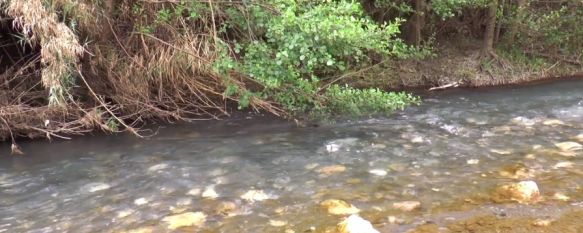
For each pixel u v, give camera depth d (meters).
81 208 3.77
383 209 3.59
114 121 6.04
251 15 5.78
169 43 6.04
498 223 3.30
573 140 5.23
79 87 5.85
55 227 3.46
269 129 5.98
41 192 4.12
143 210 3.70
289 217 3.51
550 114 6.48
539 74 9.96
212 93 6.58
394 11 9.48
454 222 3.34
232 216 3.55
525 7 10.10
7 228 3.46
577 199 3.66
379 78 8.88
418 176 4.25
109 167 4.70
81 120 5.69
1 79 5.76
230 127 6.11
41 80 5.53
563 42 10.65
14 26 5.30
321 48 5.32
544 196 3.73
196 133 5.87
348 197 3.83
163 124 6.28
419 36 9.63
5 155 5.14
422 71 9.38
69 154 5.13
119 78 6.11
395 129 5.82
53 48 4.89
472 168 4.42
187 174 4.45
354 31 5.23
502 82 9.49
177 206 3.75
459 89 8.87
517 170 4.31
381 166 4.52
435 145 5.15
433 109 6.91
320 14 5.32
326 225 3.37
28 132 5.68
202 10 5.93
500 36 10.73
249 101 6.21
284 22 5.29
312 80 6.09
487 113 6.62
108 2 5.79
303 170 4.48
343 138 5.49
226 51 5.83
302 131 5.85
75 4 5.06
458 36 10.70
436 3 8.83
